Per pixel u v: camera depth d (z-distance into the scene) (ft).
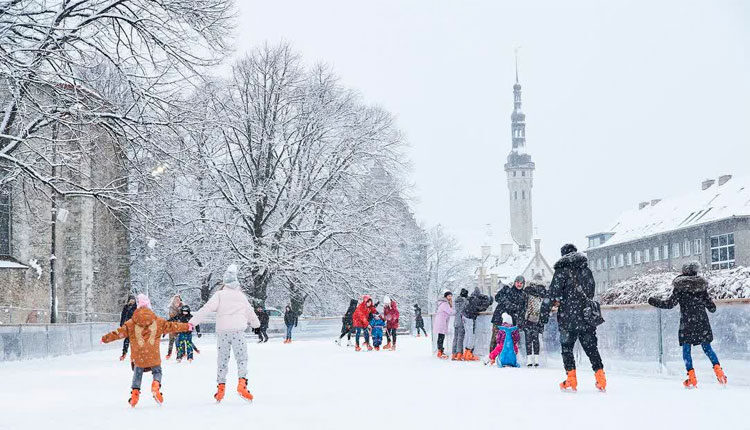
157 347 40.63
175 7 98.02
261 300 173.27
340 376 57.82
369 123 183.83
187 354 83.05
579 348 58.70
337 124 181.37
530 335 63.82
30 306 147.54
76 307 160.56
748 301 45.29
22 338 88.74
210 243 172.45
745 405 35.37
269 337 177.17
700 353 48.29
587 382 48.11
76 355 101.86
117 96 104.63
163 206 115.96
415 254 290.35
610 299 99.35
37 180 101.50
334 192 181.47
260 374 61.21
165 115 99.86
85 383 56.59
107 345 120.67
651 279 93.50
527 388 45.24
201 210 174.50
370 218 180.24
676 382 47.91
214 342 143.84
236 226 176.96
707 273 79.46
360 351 101.09
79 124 96.37
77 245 160.86
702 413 32.76
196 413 36.45
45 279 150.51
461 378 53.62
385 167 184.44
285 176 179.01
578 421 31.14
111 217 183.32
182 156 104.42
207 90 106.93
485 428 29.84
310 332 177.99
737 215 286.25
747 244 285.23
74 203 159.94
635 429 28.81
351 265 180.55
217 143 171.12
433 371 61.26
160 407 39.45
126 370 71.26
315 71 184.65
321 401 40.73
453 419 32.55
